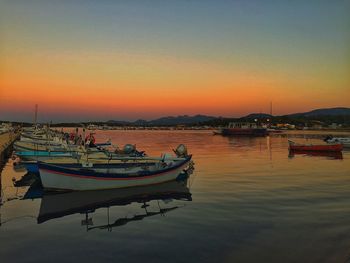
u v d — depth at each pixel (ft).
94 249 36.22
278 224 44.34
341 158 142.72
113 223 46.11
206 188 71.26
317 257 33.27
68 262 32.91
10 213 51.93
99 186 68.54
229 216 48.62
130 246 37.01
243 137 378.73
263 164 117.91
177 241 38.32
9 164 118.21
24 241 38.86
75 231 42.57
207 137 380.78
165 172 76.89
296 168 106.32
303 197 61.05
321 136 381.40
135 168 75.87
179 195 64.44
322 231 41.16
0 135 254.27
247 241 38.01
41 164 64.54
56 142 126.00
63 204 58.03
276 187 71.46
